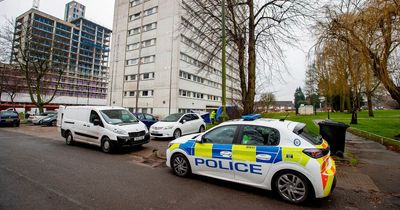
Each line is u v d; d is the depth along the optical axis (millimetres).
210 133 4965
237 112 12438
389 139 10156
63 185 4574
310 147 3795
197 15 9891
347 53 10312
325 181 3627
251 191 4387
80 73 102188
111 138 7969
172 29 28234
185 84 30062
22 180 4852
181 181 4941
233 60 10977
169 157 5508
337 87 14500
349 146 9484
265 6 8859
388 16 8039
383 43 8328
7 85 38094
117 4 34688
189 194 4191
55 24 98562
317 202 3926
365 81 9734
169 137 12094
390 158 7246
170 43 28422
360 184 4879
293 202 3830
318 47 10406
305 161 3729
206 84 35969
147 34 30922
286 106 109562
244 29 9305
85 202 3764
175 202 3820
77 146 9469
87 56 113750
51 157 7246
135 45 32125
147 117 15367
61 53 27156
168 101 27969
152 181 4922
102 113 8773
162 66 28844
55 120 20266
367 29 8508
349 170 5918
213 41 9992
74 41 107938
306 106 46312
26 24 24469
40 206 3582
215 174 4691
